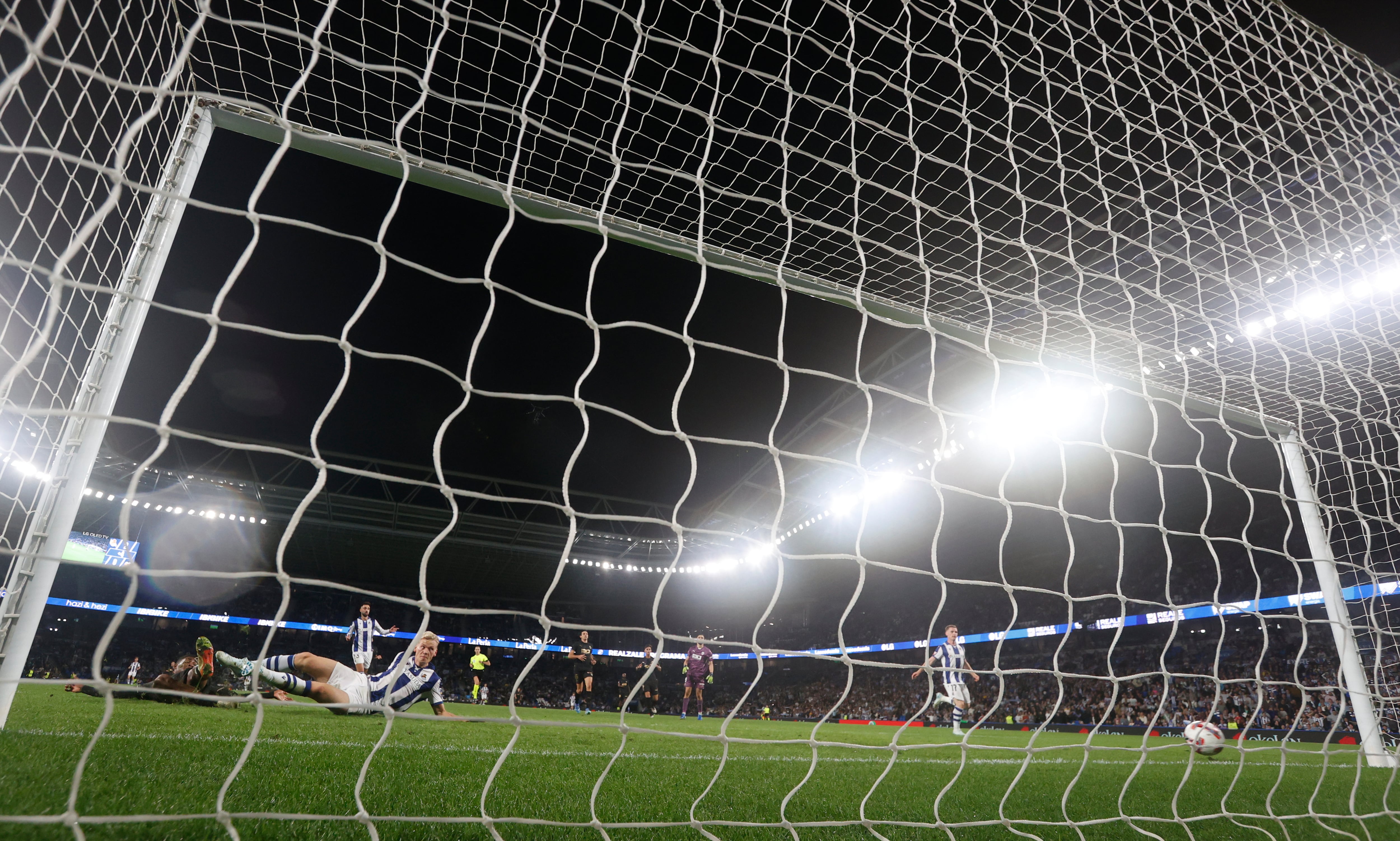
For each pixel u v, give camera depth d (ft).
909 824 6.96
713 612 113.29
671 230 22.29
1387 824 9.21
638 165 8.25
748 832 6.84
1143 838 7.62
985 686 75.87
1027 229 21.17
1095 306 23.21
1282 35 15.81
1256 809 9.70
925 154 11.19
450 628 104.32
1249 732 50.31
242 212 5.50
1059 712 66.44
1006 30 14.61
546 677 104.83
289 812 6.31
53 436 9.57
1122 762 16.08
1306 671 49.98
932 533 76.02
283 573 4.56
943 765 13.73
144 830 5.36
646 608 113.70
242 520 76.28
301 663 18.37
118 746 8.79
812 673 100.68
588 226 7.57
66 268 5.22
